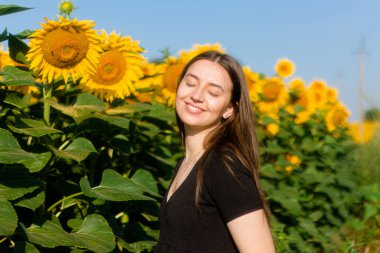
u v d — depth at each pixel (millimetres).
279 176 5723
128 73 4199
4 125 3383
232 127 2611
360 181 7586
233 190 2352
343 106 8062
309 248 5438
